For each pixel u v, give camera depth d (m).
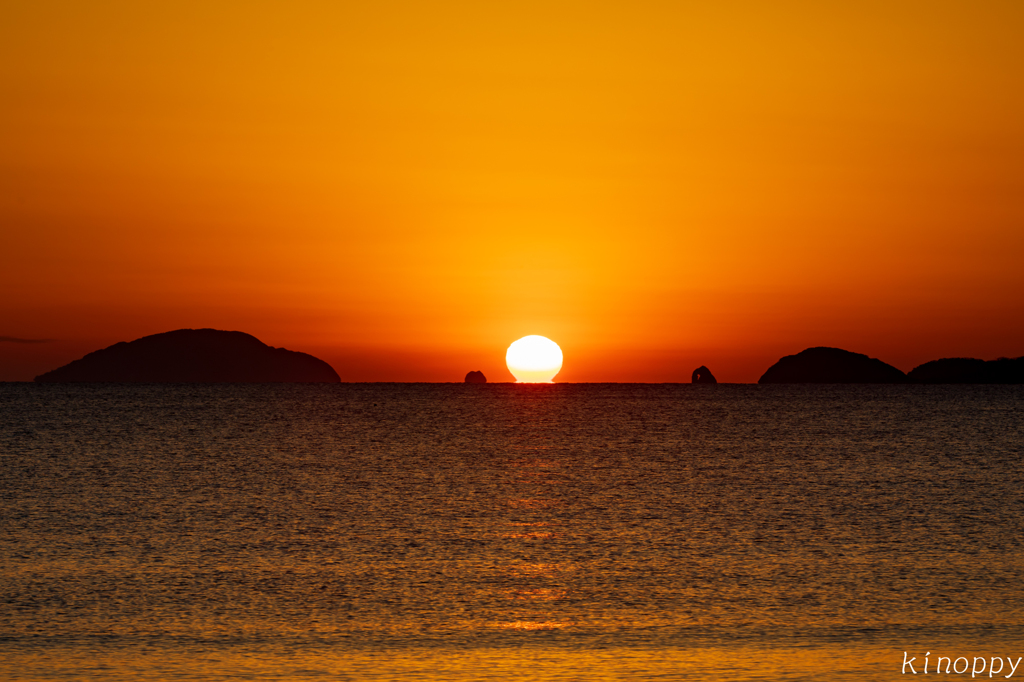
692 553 33.75
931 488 55.78
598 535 38.22
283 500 49.84
